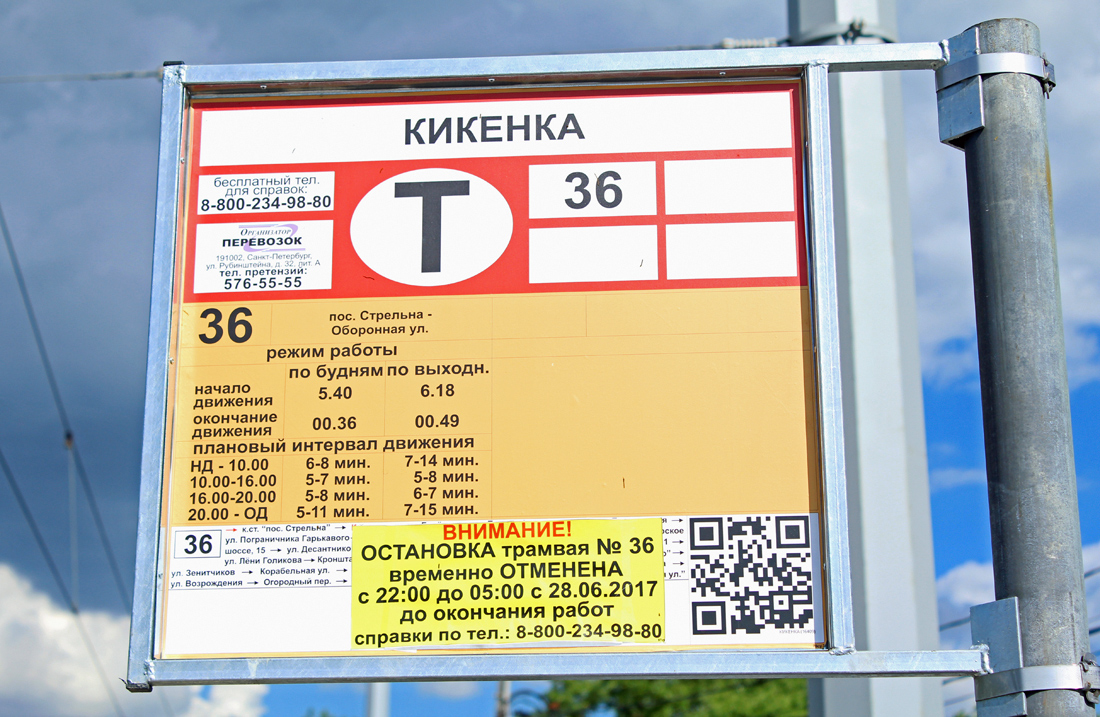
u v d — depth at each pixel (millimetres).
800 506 3523
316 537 3553
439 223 3834
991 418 3457
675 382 3646
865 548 5230
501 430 3621
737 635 3422
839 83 5641
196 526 3566
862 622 5172
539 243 3797
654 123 3898
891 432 5320
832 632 3369
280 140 3930
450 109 3943
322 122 3945
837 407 3559
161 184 3824
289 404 3670
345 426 3645
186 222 3854
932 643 5199
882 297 5438
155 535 3523
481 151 3898
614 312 3723
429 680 3398
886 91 5652
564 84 3936
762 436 3592
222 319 3758
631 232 3797
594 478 3566
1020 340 3463
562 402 3639
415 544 3531
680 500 3537
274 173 3900
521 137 3904
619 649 3408
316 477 3605
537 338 3705
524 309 3736
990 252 3572
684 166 3854
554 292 3748
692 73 3906
